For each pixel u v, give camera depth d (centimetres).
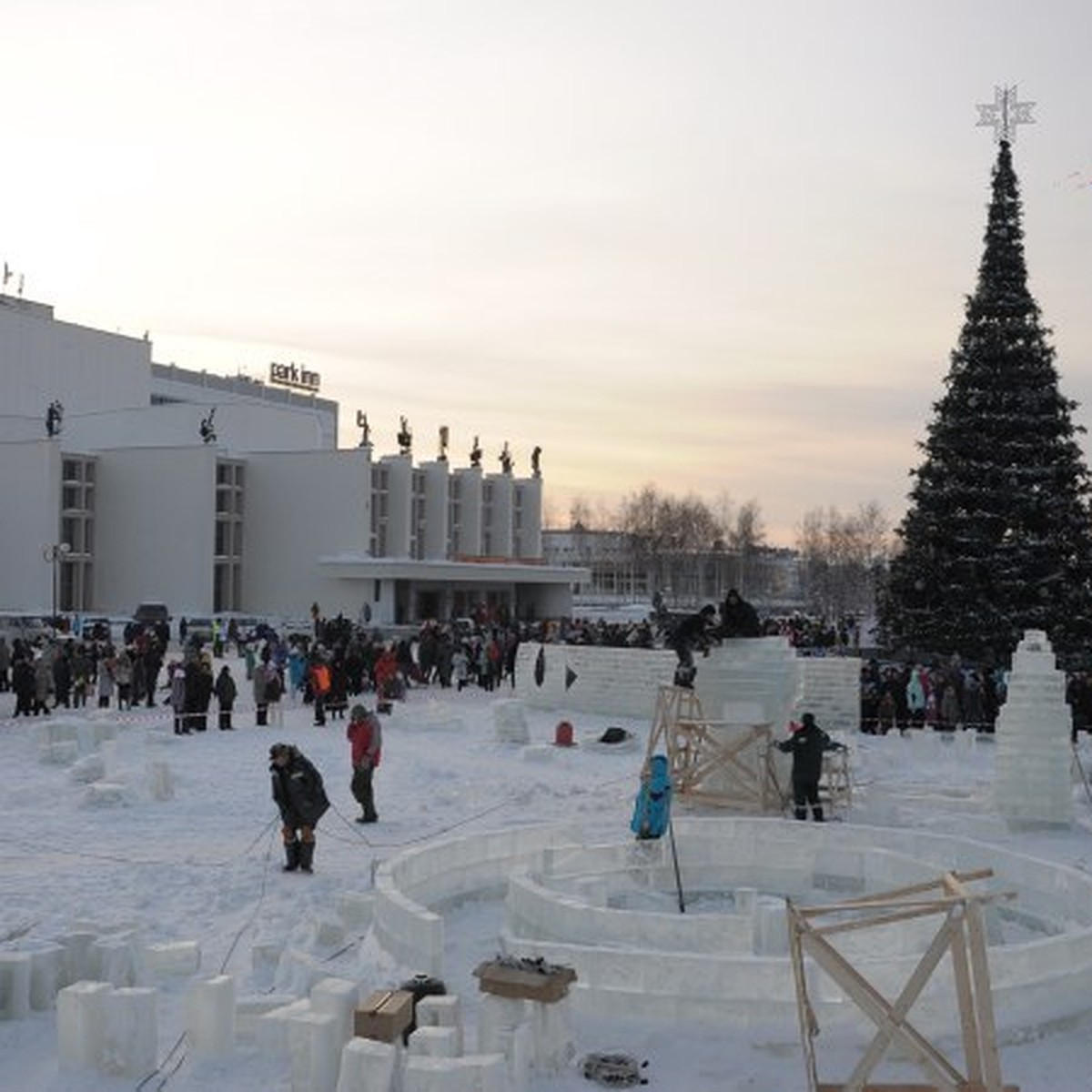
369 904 1285
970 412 3981
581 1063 923
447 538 8194
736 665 2012
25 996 1002
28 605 6519
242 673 4100
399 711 2975
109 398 8838
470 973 1146
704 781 1991
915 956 1075
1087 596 3844
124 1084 880
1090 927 1177
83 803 1984
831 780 2020
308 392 11381
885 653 4150
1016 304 3984
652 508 14212
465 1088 796
